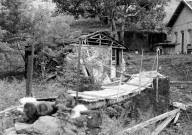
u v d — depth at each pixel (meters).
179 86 14.81
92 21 34.06
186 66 18.28
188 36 24.61
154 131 8.55
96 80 13.69
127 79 12.73
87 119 6.10
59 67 15.20
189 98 12.67
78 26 30.84
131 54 25.41
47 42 15.45
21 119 6.16
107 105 7.82
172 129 9.40
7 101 9.38
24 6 15.61
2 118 7.00
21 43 15.59
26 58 14.79
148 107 9.41
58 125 5.66
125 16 26.75
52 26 15.74
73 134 5.62
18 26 15.21
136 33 28.22
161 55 24.42
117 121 7.46
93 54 15.34
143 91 9.36
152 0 26.89
